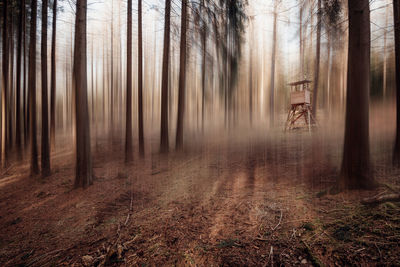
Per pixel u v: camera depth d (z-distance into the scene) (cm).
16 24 1077
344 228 251
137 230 340
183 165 770
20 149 1043
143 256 268
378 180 375
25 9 969
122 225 366
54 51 988
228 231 299
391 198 288
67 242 333
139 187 575
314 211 312
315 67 1209
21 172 835
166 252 270
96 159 1010
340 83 1619
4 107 938
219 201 419
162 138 930
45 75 753
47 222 414
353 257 206
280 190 426
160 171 724
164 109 930
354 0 354
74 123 761
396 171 414
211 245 270
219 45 1239
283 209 338
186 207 412
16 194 604
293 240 253
